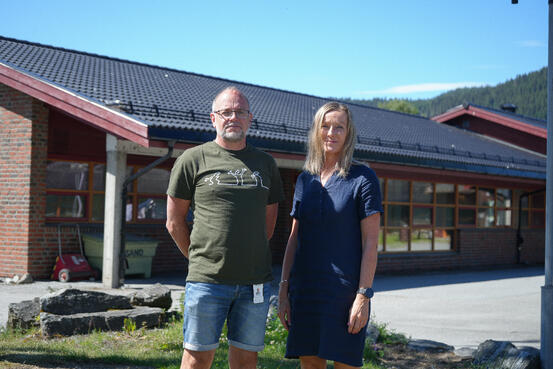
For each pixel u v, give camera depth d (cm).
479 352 629
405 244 1698
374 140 1597
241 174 355
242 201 351
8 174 1221
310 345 357
